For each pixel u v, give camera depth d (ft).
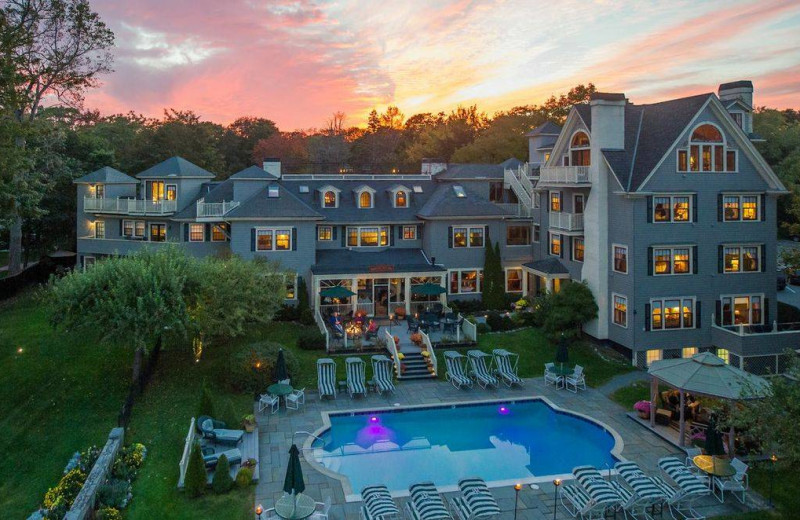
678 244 108.06
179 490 62.64
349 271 128.36
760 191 111.14
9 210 112.57
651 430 80.02
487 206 142.92
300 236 131.23
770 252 112.57
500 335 121.39
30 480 70.28
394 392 96.17
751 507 61.00
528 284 147.02
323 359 98.99
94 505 58.23
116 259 91.86
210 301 94.02
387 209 147.23
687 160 107.55
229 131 327.26
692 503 61.67
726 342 105.81
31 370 100.48
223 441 71.97
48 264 172.14
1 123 96.94
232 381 92.53
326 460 73.10
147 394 90.02
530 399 93.20
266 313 103.14
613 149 114.32
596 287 116.57
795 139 220.43
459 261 141.38
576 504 58.95
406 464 72.43
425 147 309.22
